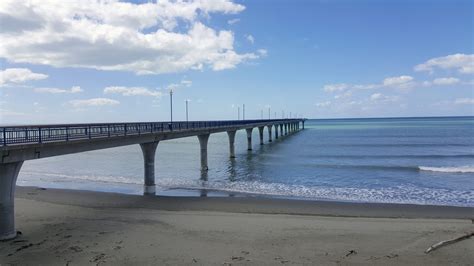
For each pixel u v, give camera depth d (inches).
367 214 744.3
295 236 581.9
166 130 1240.2
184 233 598.9
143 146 1090.7
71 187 1132.5
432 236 579.8
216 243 547.2
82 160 2092.8
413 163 1701.5
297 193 1003.9
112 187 1127.0
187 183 1185.4
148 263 468.8
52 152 697.6
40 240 561.9
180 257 489.7
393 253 504.1
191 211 767.7
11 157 568.1
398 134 4126.5
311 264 465.1
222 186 1122.7
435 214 745.0
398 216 729.0
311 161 1786.4
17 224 653.3
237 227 633.6
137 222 669.3
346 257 489.7
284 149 2519.7
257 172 1434.5
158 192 1030.4
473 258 480.4
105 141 886.4
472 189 1052.5
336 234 593.6
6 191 563.5
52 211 762.8
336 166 1581.0
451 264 462.0
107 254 501.0
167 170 1535.4
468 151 2268.7
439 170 1419.8
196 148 2928.2
